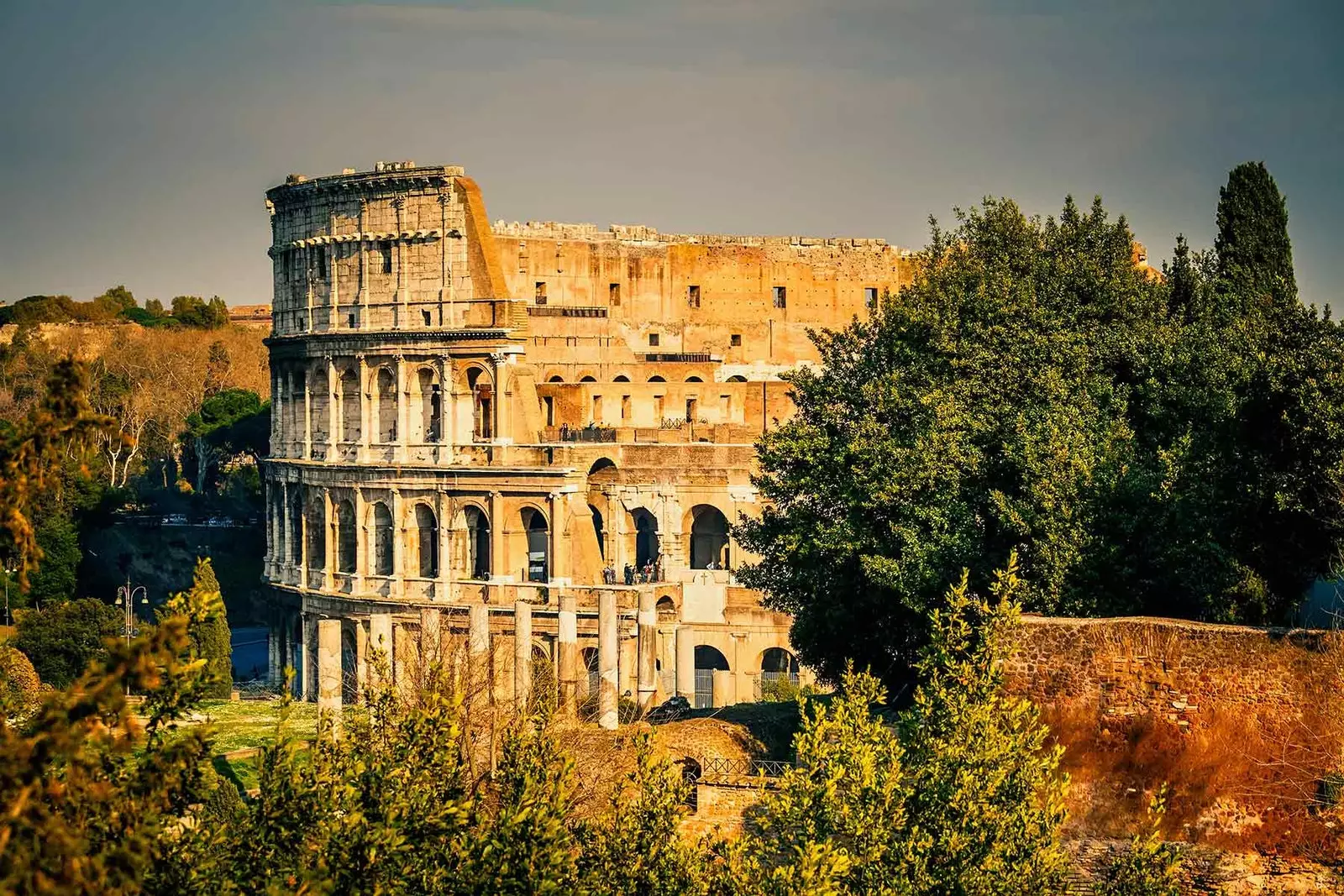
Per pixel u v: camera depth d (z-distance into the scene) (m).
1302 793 187.88
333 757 172.38
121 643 122.62
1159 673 197.00
